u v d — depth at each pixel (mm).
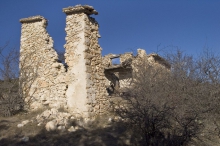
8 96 12586
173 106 8625
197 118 8742
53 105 12266
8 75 13219
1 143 8125
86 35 11922
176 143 7496
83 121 10609
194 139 8742
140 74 11820
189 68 11320
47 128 9438
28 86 13414
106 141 8523
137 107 8172
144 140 8047
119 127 9820
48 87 12742
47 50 13211
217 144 8562
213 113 9227
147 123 7895
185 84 10133
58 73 12586
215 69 10500
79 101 11406
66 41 12383
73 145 8148
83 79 11445
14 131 9180
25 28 14250
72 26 12273
